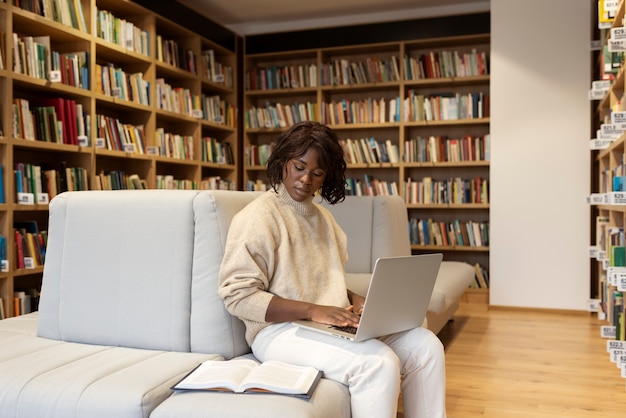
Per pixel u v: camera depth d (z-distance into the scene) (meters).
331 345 1.74
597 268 5.40
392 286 1.71
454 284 3.73
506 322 4.61
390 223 3.68
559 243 5.04
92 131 4.24
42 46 3.84
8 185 3.54
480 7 5.83
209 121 5.86
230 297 1.83
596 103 5.40
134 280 2.03
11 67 3.55
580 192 4.98
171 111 5.21
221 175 6.37
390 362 1.67
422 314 1.96
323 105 6.09
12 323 2.43
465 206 5.61
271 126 6.29
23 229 3.74
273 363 1.71
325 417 1.50
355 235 3.70
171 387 1.61
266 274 1.88
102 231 2.10
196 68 5.66
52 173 3.90
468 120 5.59
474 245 5.69
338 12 6.18
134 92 4.77
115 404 1.54
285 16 6.31
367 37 5.89
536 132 5.09
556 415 2.57
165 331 1.98
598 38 5.34
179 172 5.68
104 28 4.44
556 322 4.62
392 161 5.89
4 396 1.64
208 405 1.49
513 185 5.15
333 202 2.05
